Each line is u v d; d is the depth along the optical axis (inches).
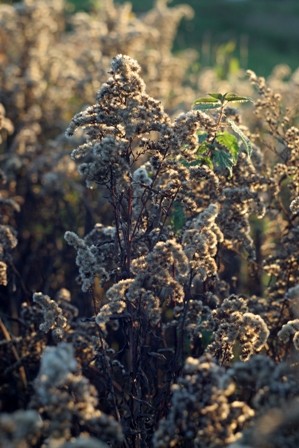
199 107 210.7
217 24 1075.9
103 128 192.5
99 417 139.7
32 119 360.5
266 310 229.1
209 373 147.8
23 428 121.6
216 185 202.4
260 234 271.6
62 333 194.1
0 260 236.8
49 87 405.7
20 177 331.3
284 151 240.8
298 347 168.9
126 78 187.9
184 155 195.8
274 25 1097.4
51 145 331.9
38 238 323.3
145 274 177.5
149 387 205.8
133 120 185.8
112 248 210.7
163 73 397.4
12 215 302.4
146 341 209.3
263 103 249.4
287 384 142.6
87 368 207.6
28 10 407.5
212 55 684.1
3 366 242.7
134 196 211.8
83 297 275.7
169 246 171.8
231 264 259.9
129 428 184.4
